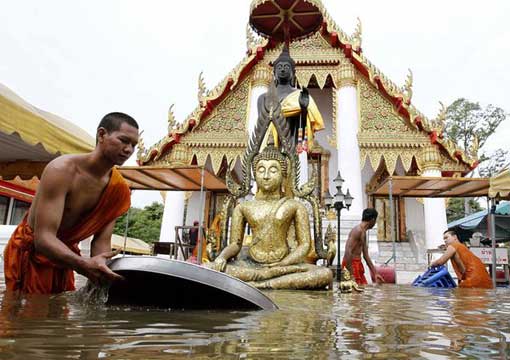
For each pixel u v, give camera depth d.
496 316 1.82
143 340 1.04
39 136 5.15
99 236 2.70
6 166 6.87
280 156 4.81
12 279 2.53
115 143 2.27
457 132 28.69
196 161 16.28
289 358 0.88
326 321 1.54
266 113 5.10
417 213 16.83
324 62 15.52
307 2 8.35
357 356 0.92
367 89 15.38
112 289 1.81
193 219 17.69
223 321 1.43
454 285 5.74
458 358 0.92
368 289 4.48
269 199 4.71
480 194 11.24
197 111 15.84
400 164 16.92
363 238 6.52
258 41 15.66
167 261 1.74
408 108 14.63
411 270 14.33
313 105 7.51
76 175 2.34
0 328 1.16
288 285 3.85
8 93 4.76
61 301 1.95
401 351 0.99
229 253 4.33
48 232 2.08
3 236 7.67
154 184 12.02
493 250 7.93
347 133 14.60
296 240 4.45
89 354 0.86
